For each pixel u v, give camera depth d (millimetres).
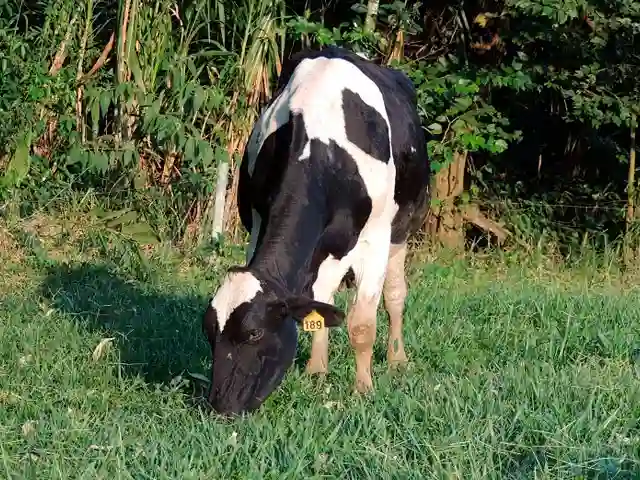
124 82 10023
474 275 10266
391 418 6297
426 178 7602
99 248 9812
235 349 6152
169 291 8984
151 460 5727
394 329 7539
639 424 6227
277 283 6250
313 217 6523
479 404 6352
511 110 12664
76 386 6785
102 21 11492
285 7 10703
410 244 11211
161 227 10180
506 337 7914
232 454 5758
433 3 11773
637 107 10812
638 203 11477
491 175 12453
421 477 5602
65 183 10227
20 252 9570
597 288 9977
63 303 8422
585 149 12633
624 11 10539
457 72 10984
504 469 5766
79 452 5871
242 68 10305
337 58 7160
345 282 7707
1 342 7430
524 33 10883
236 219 10578
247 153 7035
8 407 6504
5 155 10227
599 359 7379
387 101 7227
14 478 5574
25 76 10148
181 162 10477
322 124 6723
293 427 6141
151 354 7328
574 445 5863
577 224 11828
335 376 7199
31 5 11445
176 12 10391
